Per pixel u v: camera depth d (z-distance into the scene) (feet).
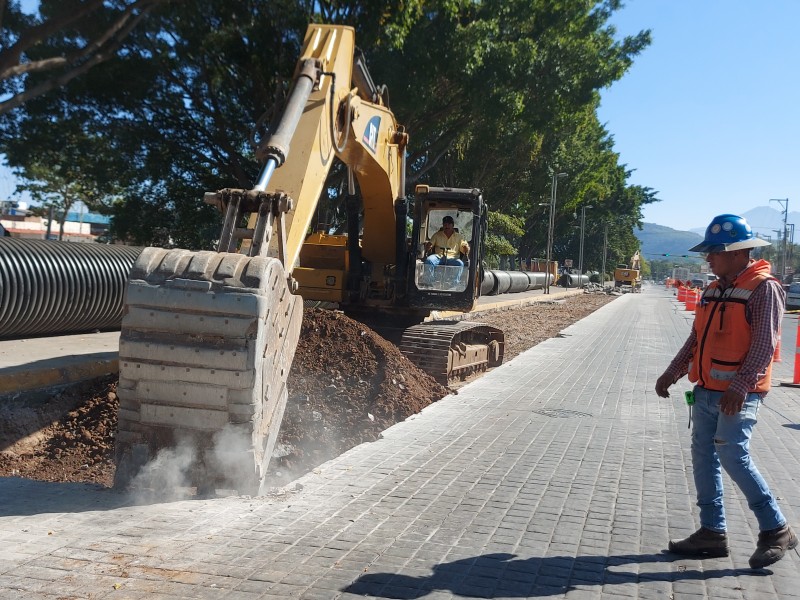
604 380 43.04
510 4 82.53
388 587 13.76
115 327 46.14
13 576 13.56
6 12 34.19
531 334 77.36
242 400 18.07
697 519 18.34
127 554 14.78
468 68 76.23
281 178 25.73
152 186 84.79
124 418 18.80
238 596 13.10
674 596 13.88
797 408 36.01
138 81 70.28
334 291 44.32
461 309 43.29
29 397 27.68
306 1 67.82
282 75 70.49
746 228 15.29
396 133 39.22
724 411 14.69
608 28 99.09
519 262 252.42
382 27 68.80
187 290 18.08
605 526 17.65
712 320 15.33
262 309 17.98
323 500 18.75
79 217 258.37
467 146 119.03
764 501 15.06
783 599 13.85
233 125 81.20
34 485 19.29
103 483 22.66
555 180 171.73
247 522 16.88
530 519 17.95
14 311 36.88
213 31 67.10
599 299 193.67
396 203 41.14
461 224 46.16
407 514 17.94
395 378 31.09
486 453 24.36
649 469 23.16
